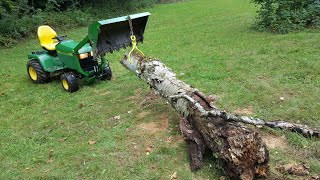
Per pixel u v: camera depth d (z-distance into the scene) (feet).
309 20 35.42
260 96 19.21
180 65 26.48
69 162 14.82
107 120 18.35
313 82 20.65
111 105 20.26
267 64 24.72
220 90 20.65
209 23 46.80
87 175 13.83
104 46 19.71
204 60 27.25
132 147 15.38
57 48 23.63
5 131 18.45
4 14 46.26
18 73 30.25
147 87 22.44
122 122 17.88
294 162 13.33
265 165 12.18
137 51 20.06
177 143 15.29
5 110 21.57
